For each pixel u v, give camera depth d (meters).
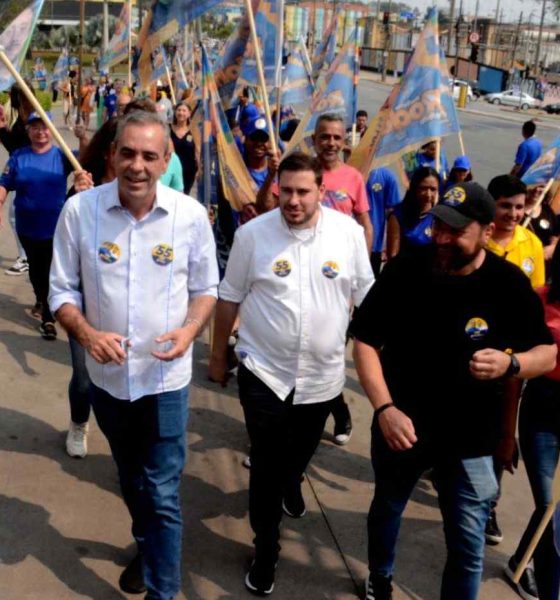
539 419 3.26
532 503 4.21
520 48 86.81
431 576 3.53
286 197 3.14
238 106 10.00
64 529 3.64
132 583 3.24
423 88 5.27
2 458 4.21
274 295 3.23
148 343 2.92
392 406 2.80
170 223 2.88
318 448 4.64
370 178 6.16
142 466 3.05
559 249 3.14
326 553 3.64
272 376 3.26
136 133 2.68
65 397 5.03
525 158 11.45
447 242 2.64
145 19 6.10
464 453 2.81
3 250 8.44
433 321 2.75
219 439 4.67
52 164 5.51
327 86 6.23
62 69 23.22
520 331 2.76
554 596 3.16
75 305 2.88
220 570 3.45
